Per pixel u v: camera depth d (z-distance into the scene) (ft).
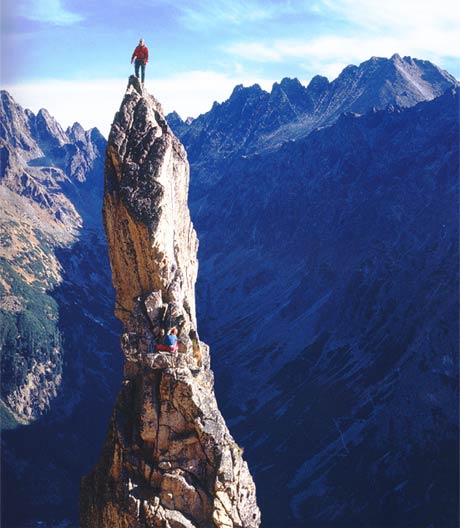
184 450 119.65
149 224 125.90
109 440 124.57
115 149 129.08
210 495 118.52
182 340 126.41
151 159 128.57
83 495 126.62
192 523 117.50
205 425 119.24
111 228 129.29
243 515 120.37
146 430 120.06
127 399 124.98
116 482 120.88
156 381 122.11
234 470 119.65
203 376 127.65
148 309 127.65
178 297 129.29
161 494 118.21
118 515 119.24
